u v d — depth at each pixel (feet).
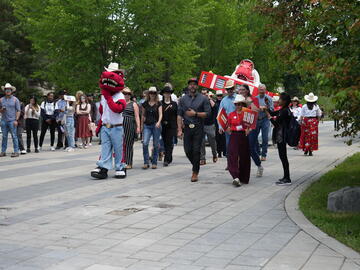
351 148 56.80
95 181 32.30
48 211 23.22
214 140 43.11
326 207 22.93
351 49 20.54
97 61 76.33
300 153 51.60
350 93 18.57
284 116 30.42
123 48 77.56
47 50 77.97
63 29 72.64
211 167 40.01
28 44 130.62
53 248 17.20
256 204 24.72
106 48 76.59
